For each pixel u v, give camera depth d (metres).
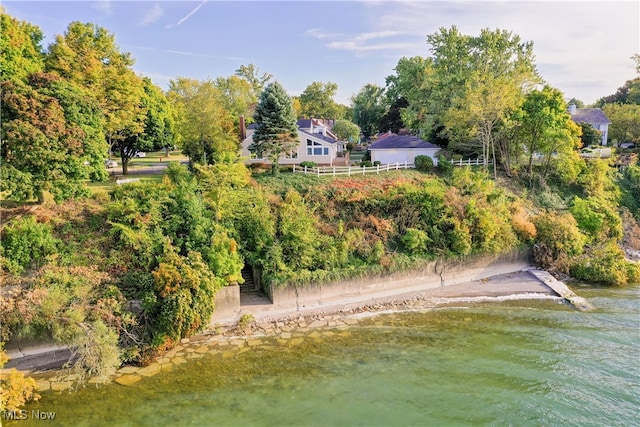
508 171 41.44
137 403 15.41
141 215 23.81
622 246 34.59
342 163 44.19
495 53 44.00
